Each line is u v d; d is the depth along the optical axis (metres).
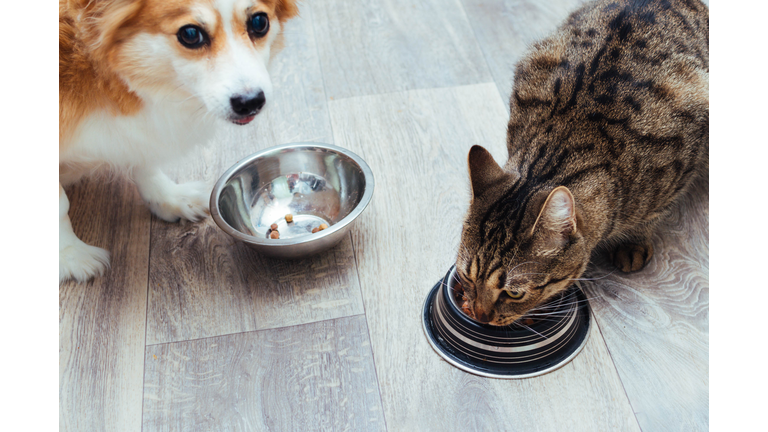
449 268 1.90
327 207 2.08
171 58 1.52
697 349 1.67
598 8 2.03
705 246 1.93
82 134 1.68
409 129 2.37
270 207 2.07
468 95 2.50
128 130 1.73
